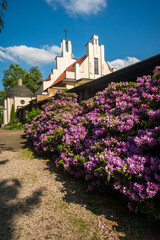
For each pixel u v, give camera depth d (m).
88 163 2.59
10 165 4.72
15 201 2.79
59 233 2.04
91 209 2.50
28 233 2.05
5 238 1.96
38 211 2.49
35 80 40.44
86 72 21.45
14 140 9.67
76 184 3.36
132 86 3.72
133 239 1.89
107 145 2.67
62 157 3.53
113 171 2.18
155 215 1.85
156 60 4.64
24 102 30.00
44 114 6.65
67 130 4.14
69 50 27.53
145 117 2.79
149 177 1.92
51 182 3.48
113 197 2.81
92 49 22.22
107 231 2.02
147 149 2.24
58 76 26.17
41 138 5.19
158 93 2.96
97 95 4.64
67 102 7.40
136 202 2.06
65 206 2.61
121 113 3.19
